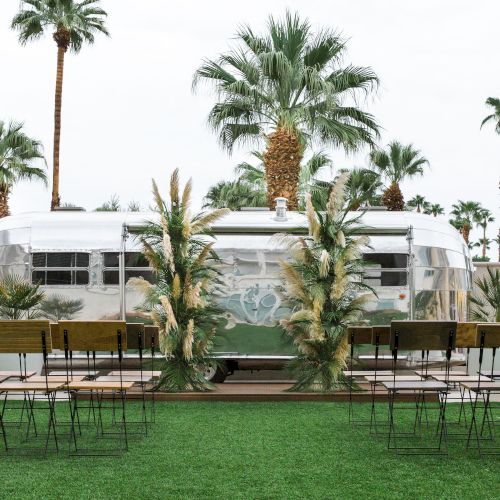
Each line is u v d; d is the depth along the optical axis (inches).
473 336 330.0
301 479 234.1
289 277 423.2
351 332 345.4
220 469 246.8
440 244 481.1
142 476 237.3
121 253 477.1
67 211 507.2
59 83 1073.5
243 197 965.8
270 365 473.4
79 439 297.9
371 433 309.1
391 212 494.0
